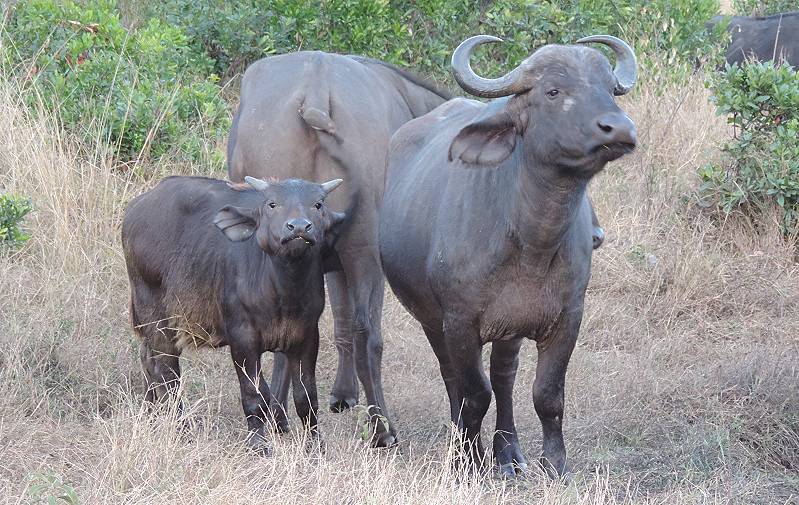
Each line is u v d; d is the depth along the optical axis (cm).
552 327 1856
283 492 1698
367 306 2262
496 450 2058
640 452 2109
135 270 2222
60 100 3114
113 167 3011
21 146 2886
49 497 1544
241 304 2027
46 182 2780
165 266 2158
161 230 2178
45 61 3219
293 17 3600
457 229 1853
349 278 2284
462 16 3819
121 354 2375
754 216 3136
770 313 2839
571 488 1778
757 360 2422
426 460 2022
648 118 3456
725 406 2291
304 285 1992
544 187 1709
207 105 3209
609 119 1595
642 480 2002
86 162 2952
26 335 2292
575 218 1773
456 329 1883
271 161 2228
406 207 2048
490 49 3853
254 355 2044
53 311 2423
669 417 2255
